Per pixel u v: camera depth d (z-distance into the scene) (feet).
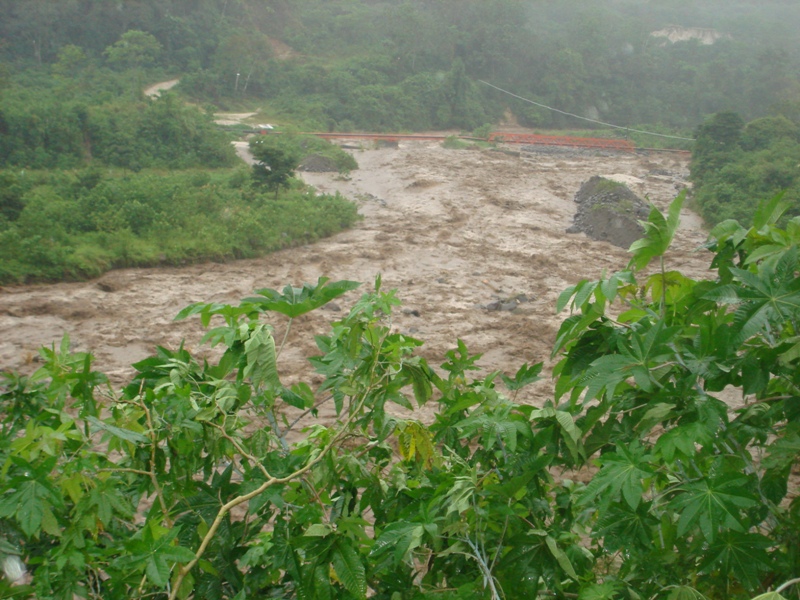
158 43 200.85
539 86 237.45
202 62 207.51
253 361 8.36
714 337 7.28
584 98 238.48
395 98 200.75
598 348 8.59
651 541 7.68
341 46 248.32
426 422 27.22
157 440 8.04
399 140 158.30
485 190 105.40
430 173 117.50
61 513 7.59
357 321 8.64
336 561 7.04
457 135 178.09
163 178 90.38
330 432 8.64
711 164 111.04
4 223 59.21
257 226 65.77
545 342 43.60
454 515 7.70
